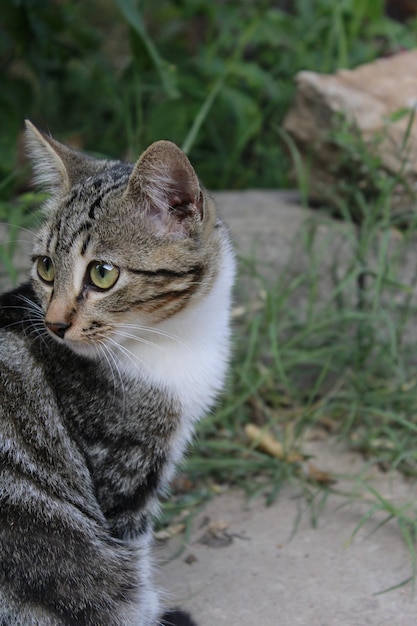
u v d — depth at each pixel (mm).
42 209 5379
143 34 7348
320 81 7672
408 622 4805
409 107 7449
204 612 4949
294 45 10070
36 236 4961
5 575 4250
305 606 4973
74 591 4402
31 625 4277
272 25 10109
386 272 6738
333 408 6844
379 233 7223
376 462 6398
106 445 4652
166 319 4789
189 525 5680
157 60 7387
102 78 9383
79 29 8750
